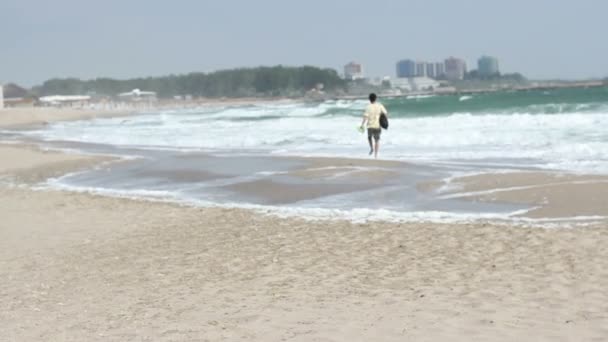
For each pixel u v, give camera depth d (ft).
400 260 41.14
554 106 217.36
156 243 50.55
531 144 108.58
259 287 36.50
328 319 30.01
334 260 42.11
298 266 41.04
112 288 38.04
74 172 104.37
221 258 44.29
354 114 277.03
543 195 63.10
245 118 293.64
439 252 42.73
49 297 36.73
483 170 82.79
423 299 32.42
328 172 87.51
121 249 49.08
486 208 59.26
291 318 30.48
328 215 58.90
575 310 29.60
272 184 80.48
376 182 77.82
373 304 32.07
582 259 38.65
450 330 27.61
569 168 80.64
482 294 32.73
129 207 68.03
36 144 176.14
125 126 272.51
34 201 74.64
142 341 28.27
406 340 26.68
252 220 57.93
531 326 27.68
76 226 59.52
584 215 53.57
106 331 29.96
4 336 29.84
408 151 110.22
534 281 34.68
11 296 37.32
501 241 44.75
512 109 224.12
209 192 77.41
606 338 25.96
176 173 96.43
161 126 248.52
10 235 56.59
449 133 132.05
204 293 35.81
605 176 71.20
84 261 45.70
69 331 30.25
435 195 67.41
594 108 206.39
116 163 114.01
